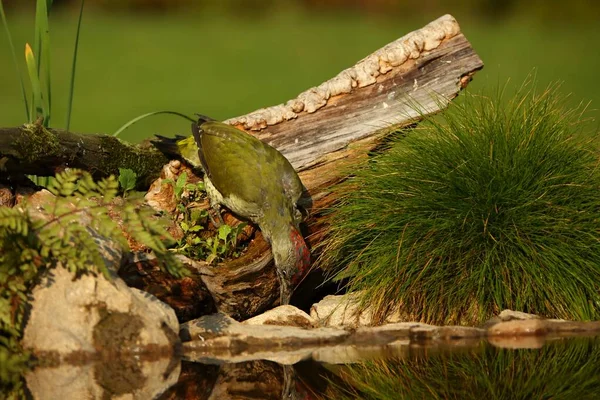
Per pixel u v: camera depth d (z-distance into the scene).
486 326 10.72
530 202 10.94
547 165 11.20
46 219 9.82
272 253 11.24
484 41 40.66
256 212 11.20
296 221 11.29
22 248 9.54
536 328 10.61
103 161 11.85
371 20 48.59
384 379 9.27
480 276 10.79
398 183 11.30
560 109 11.76
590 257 11.02
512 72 32.47
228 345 10.22
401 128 12.28
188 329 10.28
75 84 33.72
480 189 11.08
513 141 11.27
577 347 10.24
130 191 12.01
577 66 33.91
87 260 9.75
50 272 9.72
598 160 11.45
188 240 11.48
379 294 11.09
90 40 42.44
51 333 9.49
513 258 10.89
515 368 9.54
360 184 11.62
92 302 9.62
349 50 40.22
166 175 12.24
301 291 12.06
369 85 12.56
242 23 48.88
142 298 9.97
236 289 11.09
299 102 12.48
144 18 49.88
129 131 26.23
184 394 8.77
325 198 12.05
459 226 10.99
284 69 36.41
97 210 9.52
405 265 10.92
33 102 12.18
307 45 41.72
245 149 11.41
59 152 11.27
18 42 38.25
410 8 49.91
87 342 9.52
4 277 9.42
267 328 10.49
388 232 11.21
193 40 43.66
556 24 46.16
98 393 8.71
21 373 9.17
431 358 9.93
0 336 9.35
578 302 10.80
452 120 11.59
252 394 8.82
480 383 9.09
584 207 11.19
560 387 8.91
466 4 48.50
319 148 12.37
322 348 10.38
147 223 9.61
